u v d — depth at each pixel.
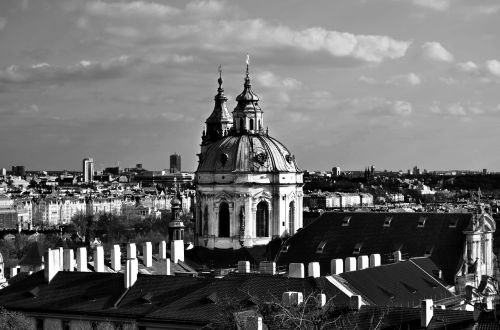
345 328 194.62
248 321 186.50
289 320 181.38
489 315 196.00
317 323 179.38
